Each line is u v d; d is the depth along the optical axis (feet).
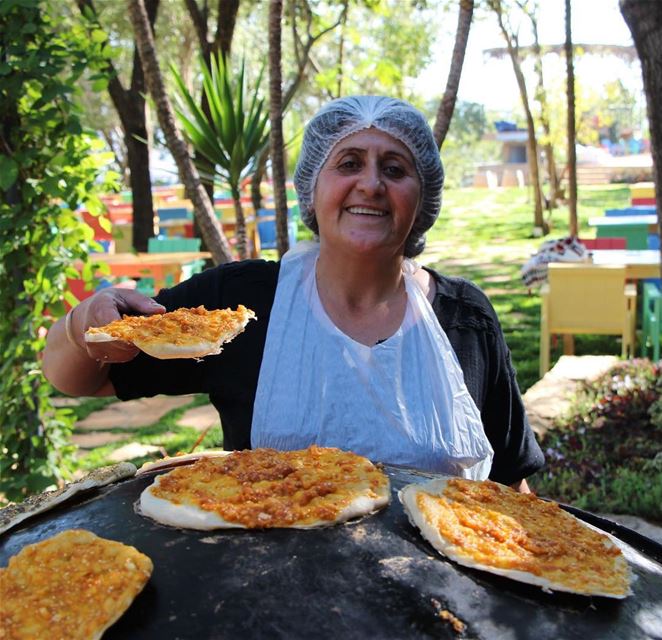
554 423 17.33
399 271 6.55
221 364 6.34
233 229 41.24
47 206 12.58
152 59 14.88
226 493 4.72
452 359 6.26
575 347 25.67
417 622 3.83
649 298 23.03
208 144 17.72
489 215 64.75
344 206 6.18
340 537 4.39
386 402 6.03
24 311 12.63
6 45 11.69
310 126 6.38
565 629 3.88
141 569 3.97
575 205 34.83
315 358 6.14
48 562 4.04
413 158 6.28
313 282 6.42
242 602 3.87
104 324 5.67
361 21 34.30
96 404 22.49
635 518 13.75
